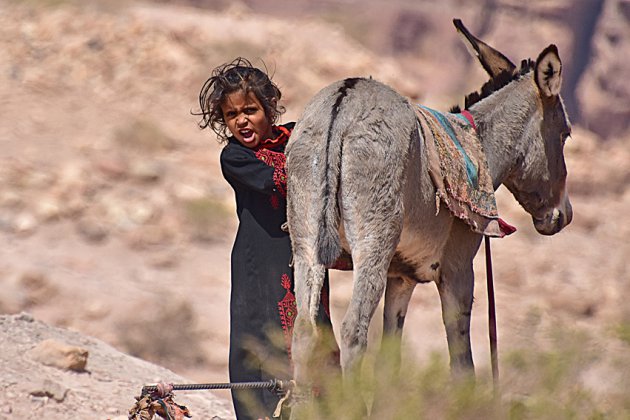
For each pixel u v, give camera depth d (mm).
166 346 48938
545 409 14781
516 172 19297
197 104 96562
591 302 61312
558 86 18938
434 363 15109
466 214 16766
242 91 16172
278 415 15148
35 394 21219
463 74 191625
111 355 25922
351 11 198750
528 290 65375
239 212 16844
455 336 17891
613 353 15039
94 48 100312
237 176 16219
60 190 71625
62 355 23531
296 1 194375
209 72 100062
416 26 197500
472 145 17734
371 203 14914
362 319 14617
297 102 101125
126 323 50719
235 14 115938
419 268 17375
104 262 61906
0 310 50906
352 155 14945
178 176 79750
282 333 16156
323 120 15180
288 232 16344
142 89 95750
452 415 14836
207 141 89875
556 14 192375
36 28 101875
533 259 72875
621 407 14797
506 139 18906
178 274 61625
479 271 66875
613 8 190000
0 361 23016
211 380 46281
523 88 19203
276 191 16109
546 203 19812
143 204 71312
